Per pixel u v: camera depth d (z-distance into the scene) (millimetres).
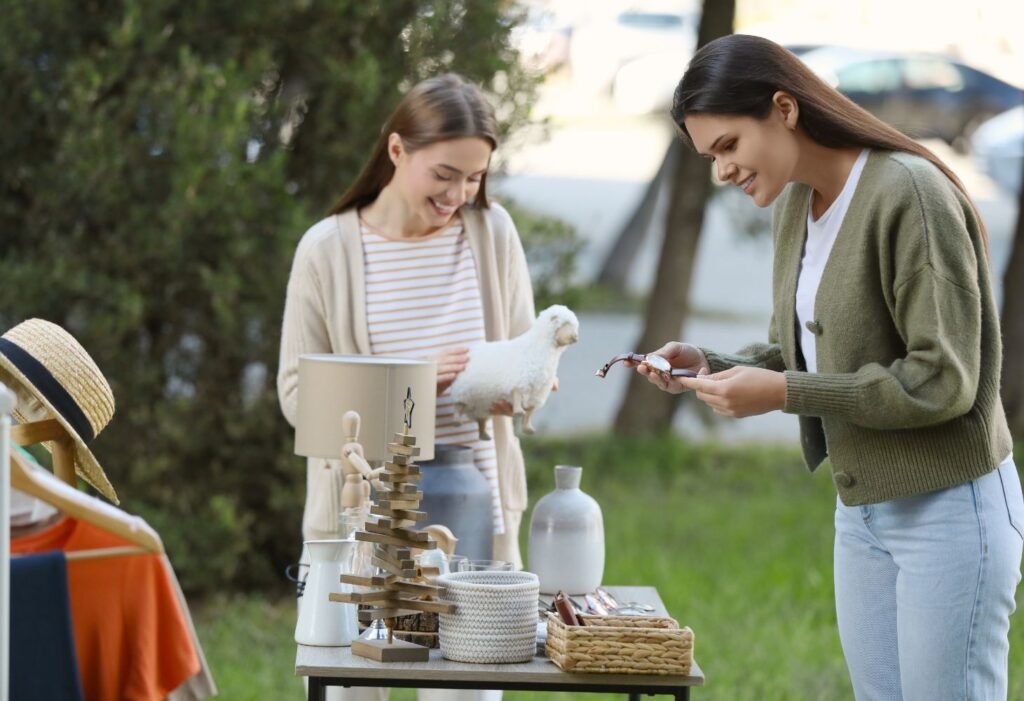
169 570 2684
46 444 3262
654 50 21750
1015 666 6355
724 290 19125
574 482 3840
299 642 3271
